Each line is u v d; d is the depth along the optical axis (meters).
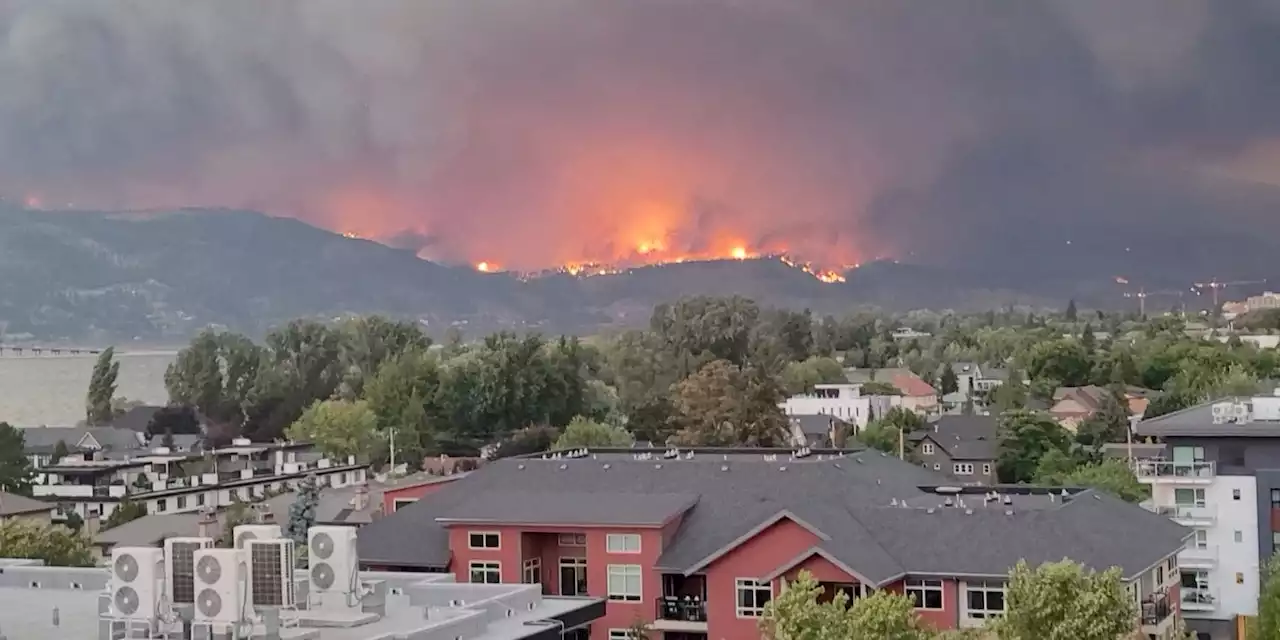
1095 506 66.69
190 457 144.50
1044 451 146.75
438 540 71.38
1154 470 84.12
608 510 69.31
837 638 48.41
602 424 158.75
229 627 37.25
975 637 54.78
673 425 165.12
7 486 124.81
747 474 76.31
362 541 72.06
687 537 68.50
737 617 64.25
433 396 178.12
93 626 42.75
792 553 63.38
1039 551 61.47
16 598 48.59
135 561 38.41
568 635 47.81
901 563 61.97
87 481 128.12
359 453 163.62
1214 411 88.25
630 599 67.69
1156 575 64.50
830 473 75.69
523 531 69.06
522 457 88.44
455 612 44.06
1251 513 80.88
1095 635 49.41
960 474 148.88
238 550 38.19
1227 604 80.81
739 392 158.38
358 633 40.47
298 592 42.22
